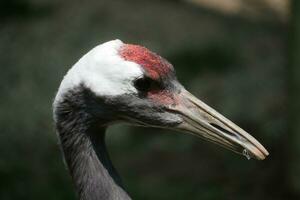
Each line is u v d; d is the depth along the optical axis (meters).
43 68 17.44
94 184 6.73
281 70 17.47
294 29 12.56
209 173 14.21
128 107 6.45
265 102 16.12
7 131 15.20
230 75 17.44
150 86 6.48
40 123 15.52
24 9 20.61
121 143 15.15
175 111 6.65
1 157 14.39
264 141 14.81
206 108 6.73
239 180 13.95
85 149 6.69
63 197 13.24
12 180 13.62
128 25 19.88
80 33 19.22
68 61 17.73
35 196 13.26
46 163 14.27
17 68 17.53
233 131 6.69
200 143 15.12
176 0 21.69
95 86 6.36
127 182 13.82
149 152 14.86
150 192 13.56
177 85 6.69
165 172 14.24
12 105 16.12
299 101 12.76
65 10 20.72
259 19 20.77
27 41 18.75
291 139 13.06
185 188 13.71
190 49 18.66
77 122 6.60
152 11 20.89
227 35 19.59
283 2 21.45
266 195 13.52
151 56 6.43
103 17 20.34
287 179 13.30
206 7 21.39
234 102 16.23
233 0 21.66
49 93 16.53
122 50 6.38
